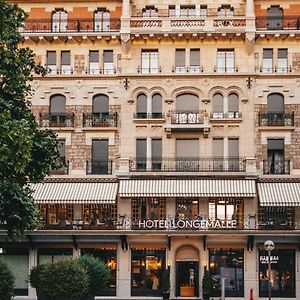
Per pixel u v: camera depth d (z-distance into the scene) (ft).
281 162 164.14
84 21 169.99
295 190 160.15
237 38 165.68
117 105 167.94
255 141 164.86
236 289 162.30
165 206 164.76
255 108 165.78
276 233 158.61
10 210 98.94
